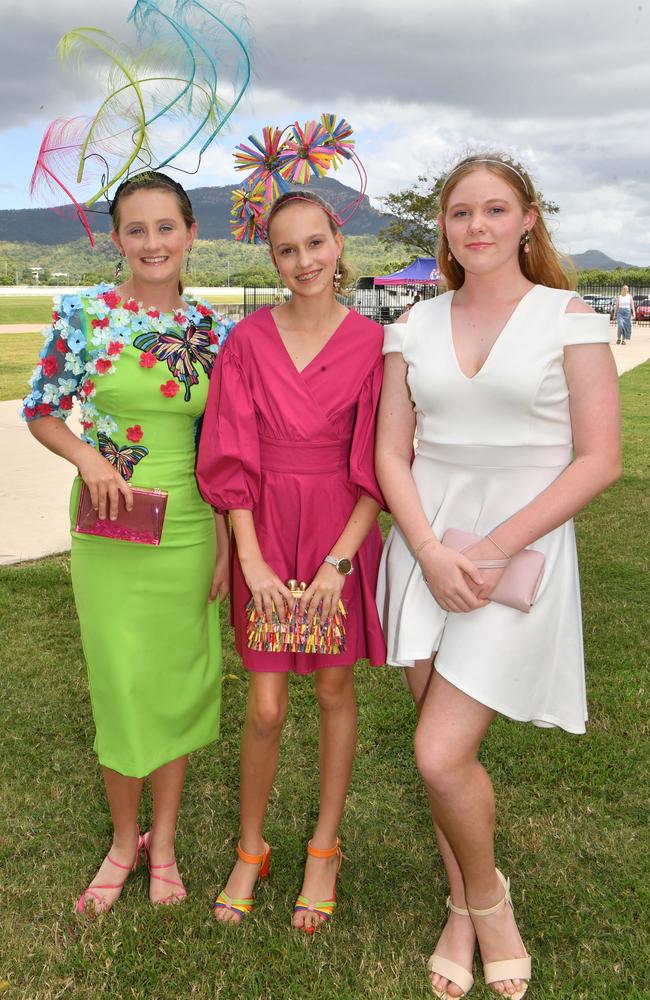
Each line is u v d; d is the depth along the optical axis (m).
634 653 3.86
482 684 1.92
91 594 2.28
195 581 2.33
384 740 3.21
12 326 31.59
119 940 2.22
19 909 2.34
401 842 2.64
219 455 2.15
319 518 2.20
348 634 2.26
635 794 2.85
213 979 2.10
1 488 6.77
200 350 2.27
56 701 3.48
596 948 2.19
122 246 2.23
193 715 2.42
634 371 15.74
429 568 1.96
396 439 2.12
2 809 2.78
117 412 2.23
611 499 6.55
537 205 1.99
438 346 1.99
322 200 2.12
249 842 2.36
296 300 2.18
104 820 2.73
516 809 2.77
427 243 28.78
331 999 2.02
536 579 1.91
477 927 2.13
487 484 2.00
